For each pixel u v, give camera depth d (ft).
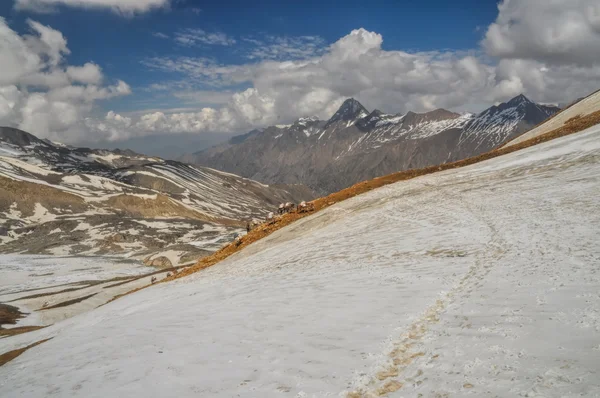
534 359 19.57
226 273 93.09
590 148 102.58
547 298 27.71
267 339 31.24
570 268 33.68
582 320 22.67
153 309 63.67
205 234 587.27
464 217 74.18
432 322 28.32
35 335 108.37
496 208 73.92
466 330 25.30
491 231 58.29
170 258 398.21
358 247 73.36
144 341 38.34
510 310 26.91
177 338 36.78
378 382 21.25
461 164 158.30
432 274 43.11
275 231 135.33
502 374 18.88
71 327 91.50
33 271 365.20
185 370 27.50
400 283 42.09
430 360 22.44
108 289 255.50
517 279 33.96
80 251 479.00
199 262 142.82
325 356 25.62
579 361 18.25
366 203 123.75
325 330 30.86
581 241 41.68
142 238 538.06
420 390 19.49
